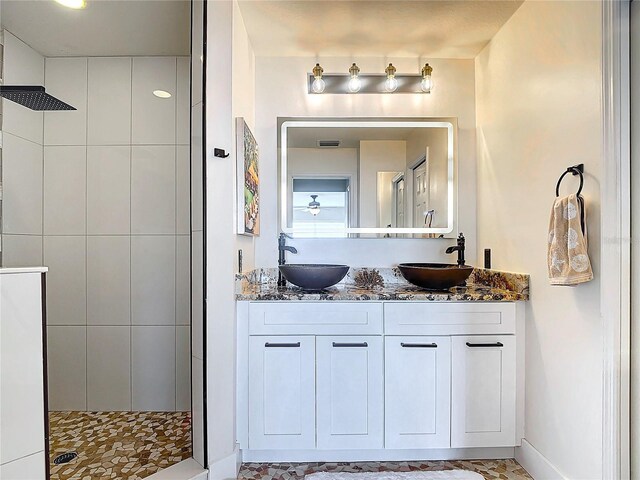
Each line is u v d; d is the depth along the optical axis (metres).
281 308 1.99
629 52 1.43
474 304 2.00
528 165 1.96
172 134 2.53
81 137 2.53
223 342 1.88
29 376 1.38
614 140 1.43
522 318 2.00
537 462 1.85
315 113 2.63
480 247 2.56
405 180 2.62
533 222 1.91
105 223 2.53
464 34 2.33
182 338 2.54
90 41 2.35
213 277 1.85
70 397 2.54
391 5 2.05
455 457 2.05
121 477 1.80
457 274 2.09
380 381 1.99
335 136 2.63
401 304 2.00
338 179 2.62
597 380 1.49
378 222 2.63
